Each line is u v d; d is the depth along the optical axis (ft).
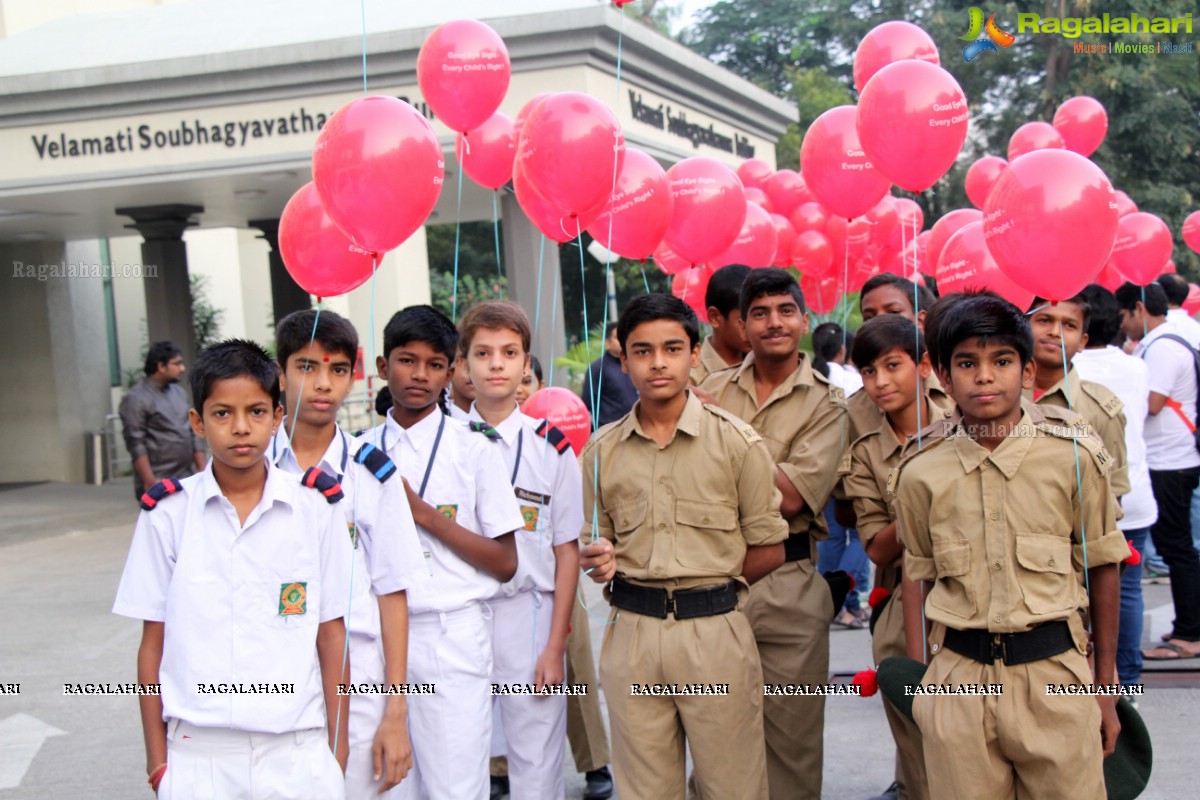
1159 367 16.83
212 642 8.04
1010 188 10.10
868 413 11.68
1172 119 65.00
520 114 12.84
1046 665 8.36
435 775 9.86
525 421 11.48
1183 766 12.90
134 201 36.11
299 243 11.25
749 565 10.35
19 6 46.80
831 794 12.81
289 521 8.27
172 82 30.78
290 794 8.09
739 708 9.91
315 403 9.52
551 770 10.89
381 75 29.86
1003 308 8.31
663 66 32.81
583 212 11.27
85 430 48.29
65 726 16.22
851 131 14.12
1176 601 17.13
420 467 10.38
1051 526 8.42
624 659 10.00
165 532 8.21
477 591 10.12
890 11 79.71
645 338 9.77
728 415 10.23
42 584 26.71
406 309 10.42
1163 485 16.84
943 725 8.60
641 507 10.06
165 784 7.98
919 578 9.00
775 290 11.45
